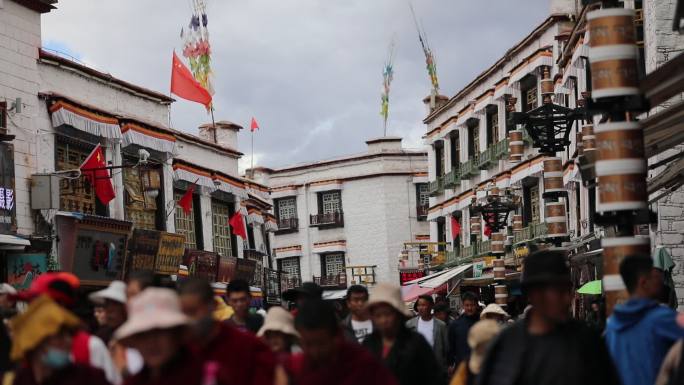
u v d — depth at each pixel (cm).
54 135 2661
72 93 2817
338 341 697
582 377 630
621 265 785
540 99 3809
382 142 6303
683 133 1450
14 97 2541
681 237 2170
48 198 2511
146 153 2869
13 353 656
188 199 3331
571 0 3700
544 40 3797
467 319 1488
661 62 2177
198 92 3497
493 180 4112
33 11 2641
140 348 573
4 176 2412
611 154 959
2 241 2316
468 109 4562
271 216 4572
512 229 3975
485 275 3953
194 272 3362
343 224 6341
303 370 706
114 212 2919
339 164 6375
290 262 6512
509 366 647
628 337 754
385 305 916
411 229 6234
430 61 5356
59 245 2575
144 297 580
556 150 2116
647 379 743
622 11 968
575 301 2839
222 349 701
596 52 969
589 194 2958
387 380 700
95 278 2706
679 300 2158
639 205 954
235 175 4006
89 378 652
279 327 918
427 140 5309
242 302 1109
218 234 3800
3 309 1050
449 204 4866
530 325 657
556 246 2114
